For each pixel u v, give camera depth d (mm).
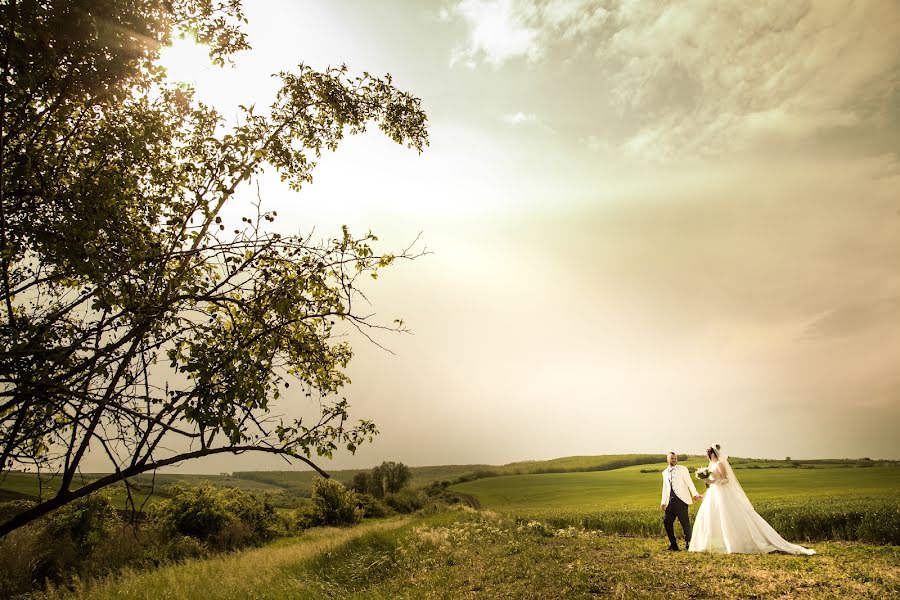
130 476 3270
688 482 13219
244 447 3420
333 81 5484
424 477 180375
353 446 3762
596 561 11219
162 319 3830
